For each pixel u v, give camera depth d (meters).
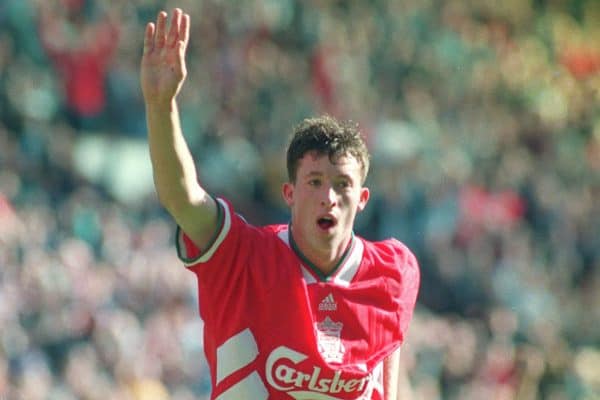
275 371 16.17
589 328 61.31
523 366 52.38
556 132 76.88
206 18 66.00
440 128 70.94
